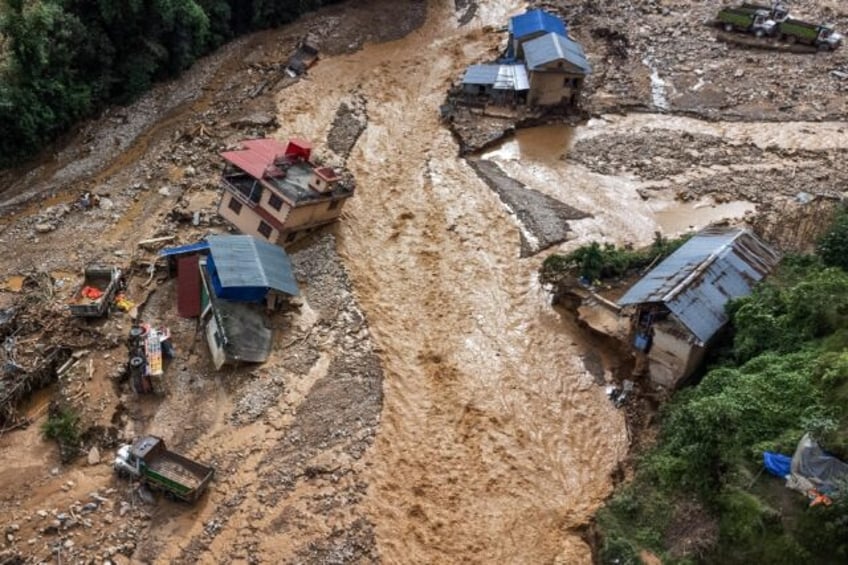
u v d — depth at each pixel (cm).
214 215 4622
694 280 3512
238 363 3678
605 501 3200
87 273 3991
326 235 4534
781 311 3369
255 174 4306
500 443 3481
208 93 5944
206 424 3434
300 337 3888
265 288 3803
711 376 3262
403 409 3594
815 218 4231
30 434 3353
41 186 4862
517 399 3700
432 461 3369
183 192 4828
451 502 3209
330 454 3341
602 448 3484
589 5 7431
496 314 4156
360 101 5988
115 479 3173
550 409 3656
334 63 6512
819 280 3369
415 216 4822
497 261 4503
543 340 4016
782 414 2888
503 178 5203
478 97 5950
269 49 6631
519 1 7669
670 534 2808
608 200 5028
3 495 3089
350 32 6988
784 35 6662
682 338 3416
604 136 5681
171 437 3362
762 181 5128
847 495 2433
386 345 3912
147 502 3103
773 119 5825
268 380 3638
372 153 5406
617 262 4172
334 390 3634
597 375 3819
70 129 5338
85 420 3366
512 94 5859
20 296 3991
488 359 3897
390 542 3031
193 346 3778
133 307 3938
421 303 4197
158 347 3588
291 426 3447
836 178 5119
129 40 5709
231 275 3753
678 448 3047
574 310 4112
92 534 2978
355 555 2970
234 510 3098
